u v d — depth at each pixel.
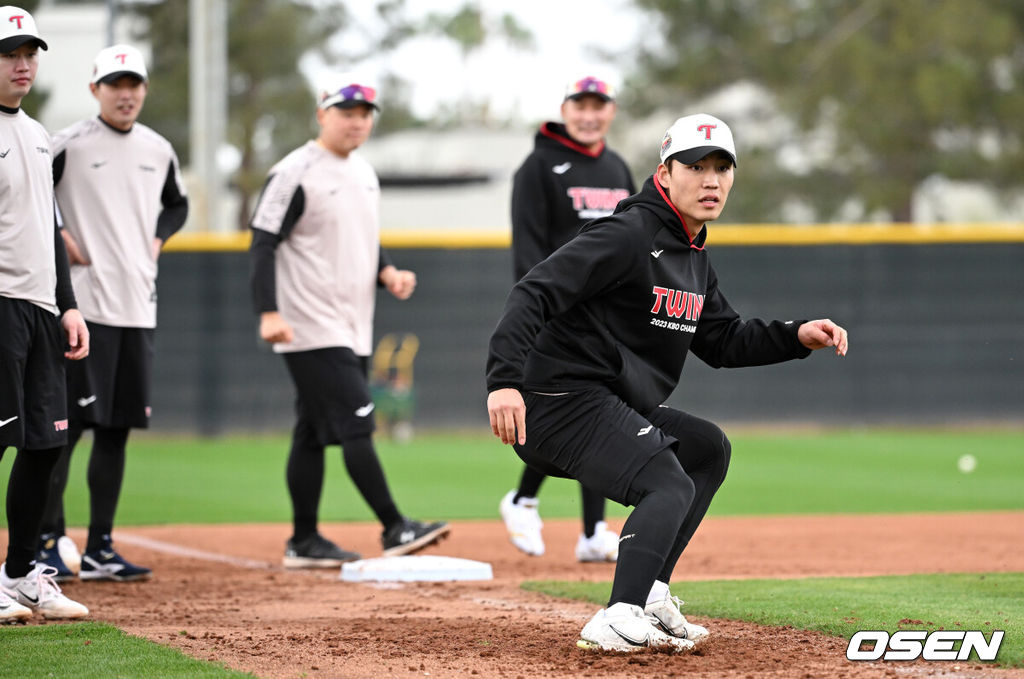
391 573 20.72
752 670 12.82
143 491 36.44
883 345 56.84
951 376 57.09
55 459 16.69
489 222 88.31
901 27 86.44
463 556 24.53
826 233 56.38
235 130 97.94
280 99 101.00
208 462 44.34
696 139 13.59
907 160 88.56
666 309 13.98
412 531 22.30
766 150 93.69
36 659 13.36
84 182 20.70
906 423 56.97
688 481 13.56
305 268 22.58
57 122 59.84
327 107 22.64
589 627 13.77
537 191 22.77
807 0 92.69
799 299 56.44
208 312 53.19
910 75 86.56
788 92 91.31
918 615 15.58
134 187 21.06
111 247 20.78
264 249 22.23
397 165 100.62
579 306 13.82
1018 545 25.84
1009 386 57.28
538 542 23.70
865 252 56.66
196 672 12.71
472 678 12.59
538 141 23.11
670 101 98.19
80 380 20.38
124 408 20.80
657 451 13.52
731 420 56.25
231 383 53.31
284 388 53.72
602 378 13.93
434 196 89.50
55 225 17.06
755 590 18.23
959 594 17.62
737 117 96.25
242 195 100.38
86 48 60.41
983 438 54.38
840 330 14.37
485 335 55.16
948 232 56.84
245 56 99.25
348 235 22.75
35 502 16.55
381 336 54.59
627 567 13.27
